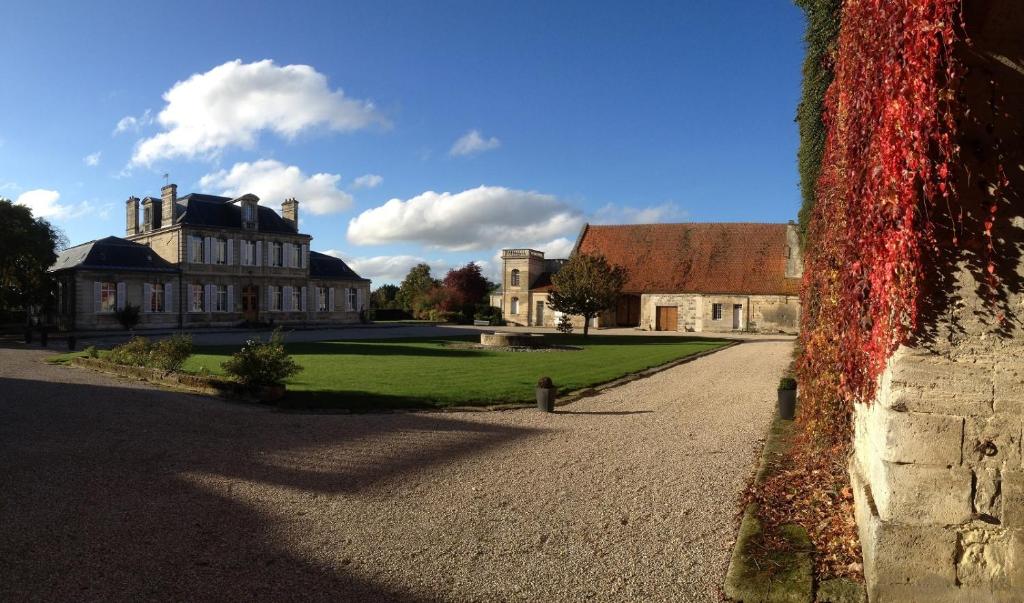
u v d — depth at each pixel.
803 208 13.42
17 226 31.20
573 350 23.88
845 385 4.69
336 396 11.14
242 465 6.64
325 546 4.50
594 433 8.35
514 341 24.69
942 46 3.07
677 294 41.97
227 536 4.68
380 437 8.05
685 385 13.59
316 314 48.44
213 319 41.88
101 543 4.50
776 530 4.50
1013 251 3.16
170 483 5.96
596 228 48.59
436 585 3.91
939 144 3.03
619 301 44.88
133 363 14.41
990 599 3.22
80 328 35.97
